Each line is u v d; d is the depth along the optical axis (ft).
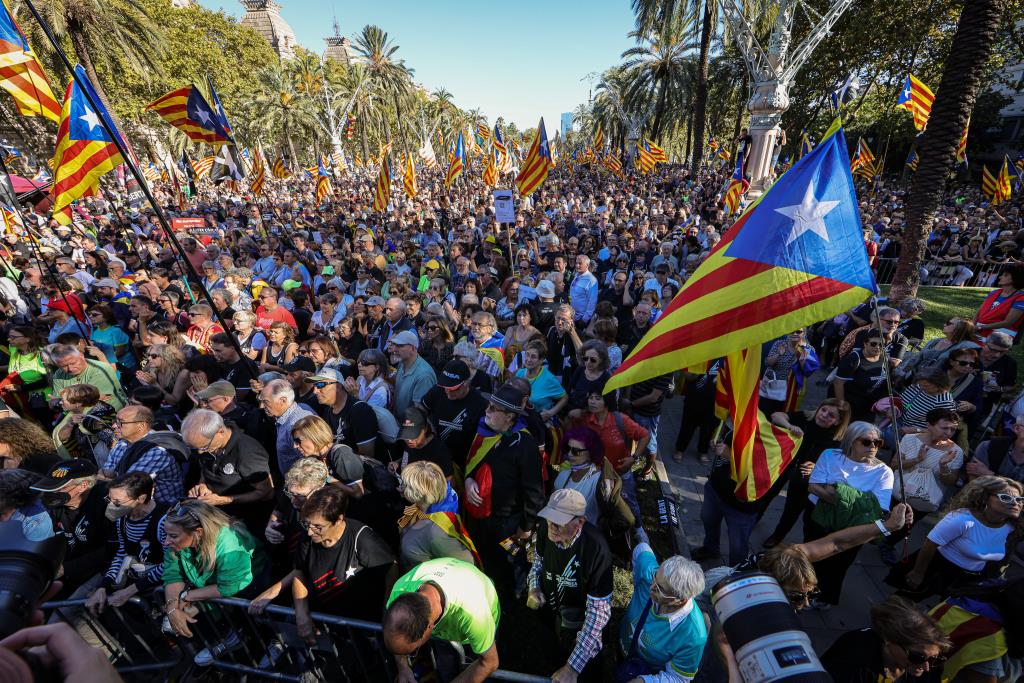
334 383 14.65
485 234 51.55
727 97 149.89
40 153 67.97
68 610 12.00
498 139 104.22
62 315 23.39
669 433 24.31
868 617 13.83
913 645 7.30
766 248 9.57
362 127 216.54
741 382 10.87
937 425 13.76
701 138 109.60
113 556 12.78
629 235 46.96
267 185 142.72
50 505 11.43
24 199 55.57
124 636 13.47
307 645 10.68
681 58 147.84
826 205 9.26
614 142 206.28
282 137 206.39
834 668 8.18
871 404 18.70
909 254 32.63
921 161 31.42
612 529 13.00
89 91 12.82
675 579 8.64
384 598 10.77
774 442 11.85
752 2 61.77
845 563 12.80
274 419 15.83
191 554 10.79
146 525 12.01
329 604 10.50
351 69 214.48
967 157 148.05
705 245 43.14
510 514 13.29
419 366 17.67
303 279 35.63
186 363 19.52
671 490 19.60
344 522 10.46
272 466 16.01
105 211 79.30
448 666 10.41
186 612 10.84
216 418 12.19
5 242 39.22
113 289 28.50
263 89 181.57
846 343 19.69
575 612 10.51
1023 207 79.61
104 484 12.94
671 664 9.20
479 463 13.25
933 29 89.86
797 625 5.81
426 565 9.45
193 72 111.86
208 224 68.90
